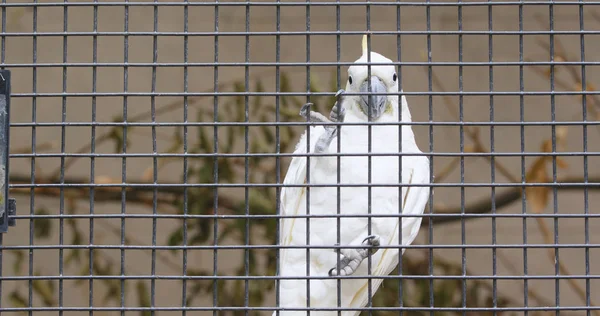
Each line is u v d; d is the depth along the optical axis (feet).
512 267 40.98
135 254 39.91
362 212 22.25
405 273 32.35
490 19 15.16
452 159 40.52
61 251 14.93
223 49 40.50
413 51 40.78
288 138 31.65
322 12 40.78
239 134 31.37
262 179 32.65
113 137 34.40
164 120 39.60
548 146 28.73
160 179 39.55
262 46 40.45
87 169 40.34
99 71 40.68
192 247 14.93
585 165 15.06
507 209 41.22
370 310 15.29
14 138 40.55
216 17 14.89
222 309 14.99
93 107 14.92
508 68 40.88
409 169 22.75
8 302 33.30
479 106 41.04
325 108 32.42
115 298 32.07
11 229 38.93
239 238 32.42
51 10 40.45
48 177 35.94
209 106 39.68
